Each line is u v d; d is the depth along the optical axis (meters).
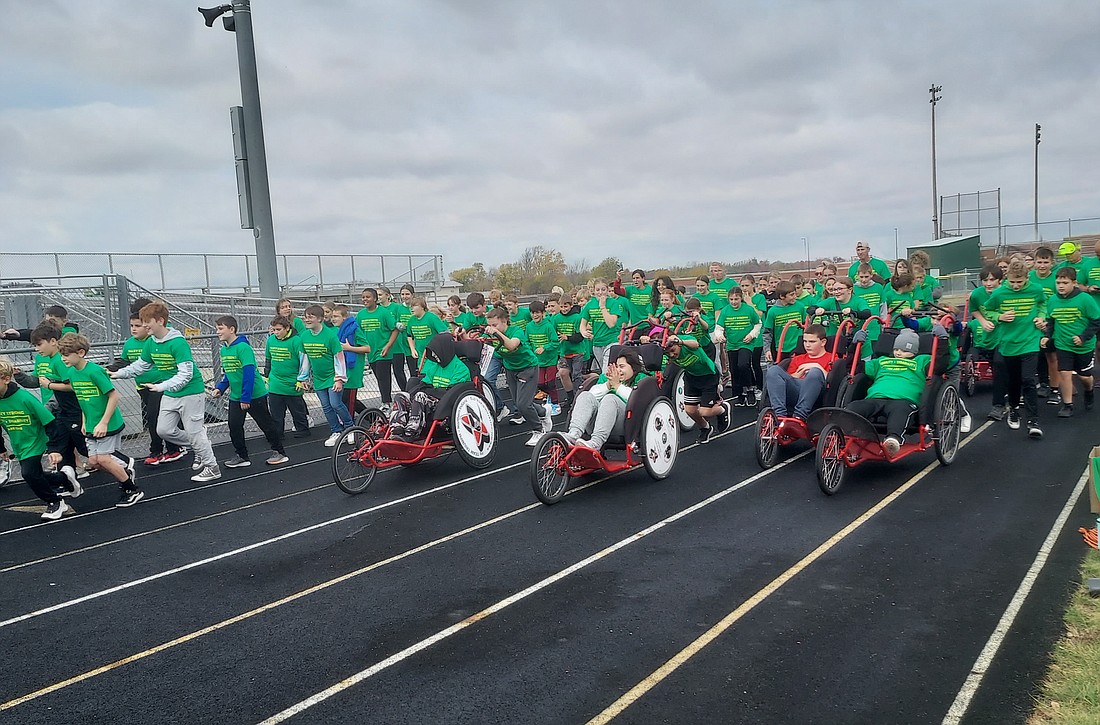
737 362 12.54
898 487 7.70
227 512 7.94
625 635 4.75
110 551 6.84
